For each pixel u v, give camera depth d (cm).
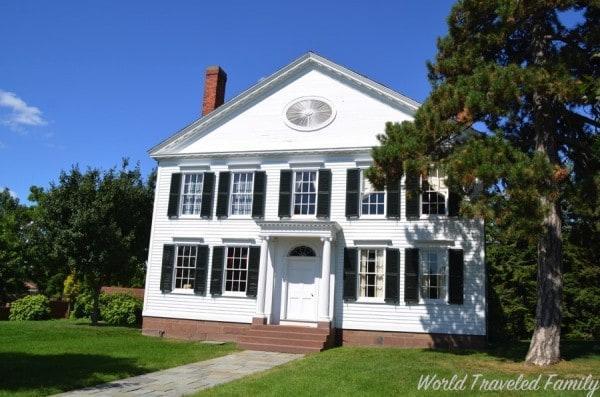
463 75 1448
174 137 2217
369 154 1966
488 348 1734
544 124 1477
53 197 2434
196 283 2070
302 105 2098
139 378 1187
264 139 2116
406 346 1800
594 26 1398
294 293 1966
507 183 1259
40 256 2478
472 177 1275
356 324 1864
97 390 1050
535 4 1341
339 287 1903
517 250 3034
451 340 1756
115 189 2477
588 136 1562
